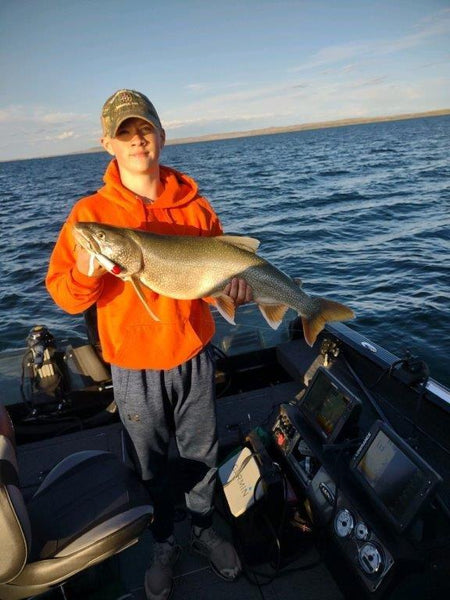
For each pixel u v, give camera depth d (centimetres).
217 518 315
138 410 236
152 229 242
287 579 266
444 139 7062
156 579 255
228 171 4606
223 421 374
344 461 255
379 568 205
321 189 2675
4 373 423
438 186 2392
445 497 249
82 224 209
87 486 220
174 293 238
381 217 1691
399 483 216
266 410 384
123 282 230
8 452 184
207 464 262
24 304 1009
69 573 184
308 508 265
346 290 962
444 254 1138
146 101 222
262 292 289
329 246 1339
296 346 439
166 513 258
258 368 449
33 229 1959
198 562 281
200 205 261
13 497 169
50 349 399
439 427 299
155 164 235
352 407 260
